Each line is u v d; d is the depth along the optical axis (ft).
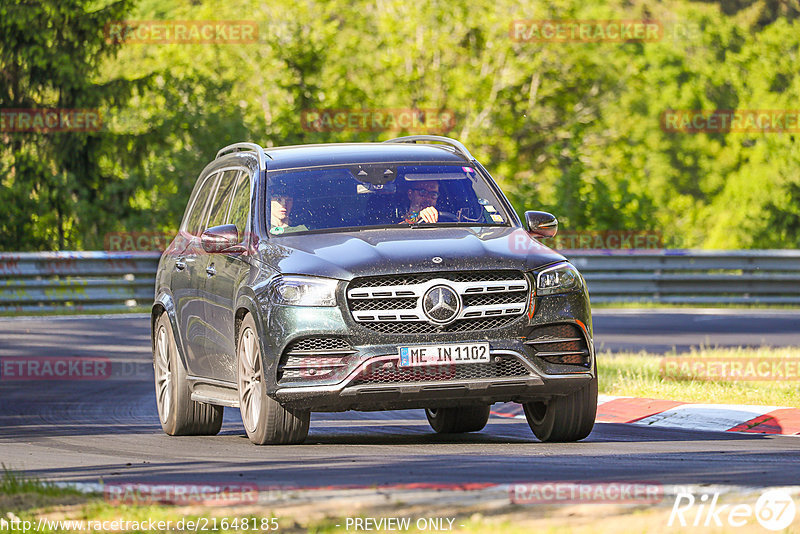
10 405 117.70
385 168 90.38
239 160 95.86
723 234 423.23
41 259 239.91
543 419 83.87
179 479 64.75
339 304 76.48
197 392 92.99
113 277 247.50
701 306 262.26
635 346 168.86
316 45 394.93
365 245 79.51
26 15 317.42
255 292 79.82
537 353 78.13
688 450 76.59
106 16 328.29
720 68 512.63
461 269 77.15
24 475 67.36
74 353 165.48
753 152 448.65
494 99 415.23
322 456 74.13
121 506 54.39
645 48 513.04
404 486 58.70
